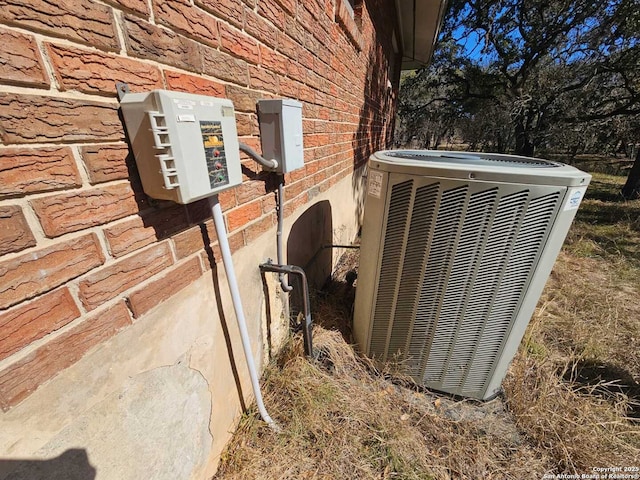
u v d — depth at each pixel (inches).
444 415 60.3
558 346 79.5
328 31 76.7
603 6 270.8
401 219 52.9
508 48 386.0
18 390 20.5
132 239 28.0
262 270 55.6
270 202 55.9
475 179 44.6
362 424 56.1
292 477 47.8
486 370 59.3
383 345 66.2
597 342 77.9
